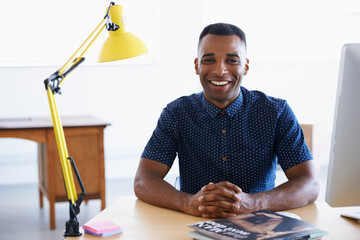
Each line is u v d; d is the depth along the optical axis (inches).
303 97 211.5
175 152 65.7
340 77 43.8
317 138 113.5
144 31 200.2
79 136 127.3
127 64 196.5
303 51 209.9
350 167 44.9
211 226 43.0
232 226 42.8
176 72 201.0
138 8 198.8
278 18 207.3
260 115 62.8
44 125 123.2
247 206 51.1
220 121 62.5
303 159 61.3
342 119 44.0
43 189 139.5
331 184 45.7
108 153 196.5
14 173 185.9
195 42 200.2
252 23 206.4
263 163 63.0
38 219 138.4
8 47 185.8
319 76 211.5
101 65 194.1
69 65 50.0
